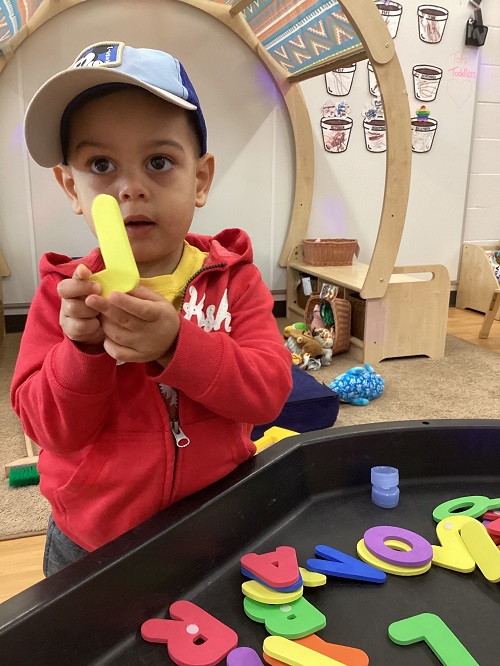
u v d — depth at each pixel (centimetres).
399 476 64
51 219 250
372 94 281
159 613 44
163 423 57
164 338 43
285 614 43
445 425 65
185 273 62
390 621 44
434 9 278
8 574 103
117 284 39
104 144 49
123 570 42
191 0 244
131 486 57
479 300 304
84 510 59
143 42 245
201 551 48
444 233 311
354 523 57
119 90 49
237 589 47
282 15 225
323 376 205
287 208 282
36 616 37
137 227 50
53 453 56
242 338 60
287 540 54
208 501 49
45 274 57
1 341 238
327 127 278
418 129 292
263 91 266
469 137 302
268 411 55
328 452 62
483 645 42
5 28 204
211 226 273
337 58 223
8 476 134
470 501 60
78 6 233
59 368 46
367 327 216
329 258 267
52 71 237
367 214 295
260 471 55
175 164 51
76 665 39
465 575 49
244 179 273
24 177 242
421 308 221
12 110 235
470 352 236
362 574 48
